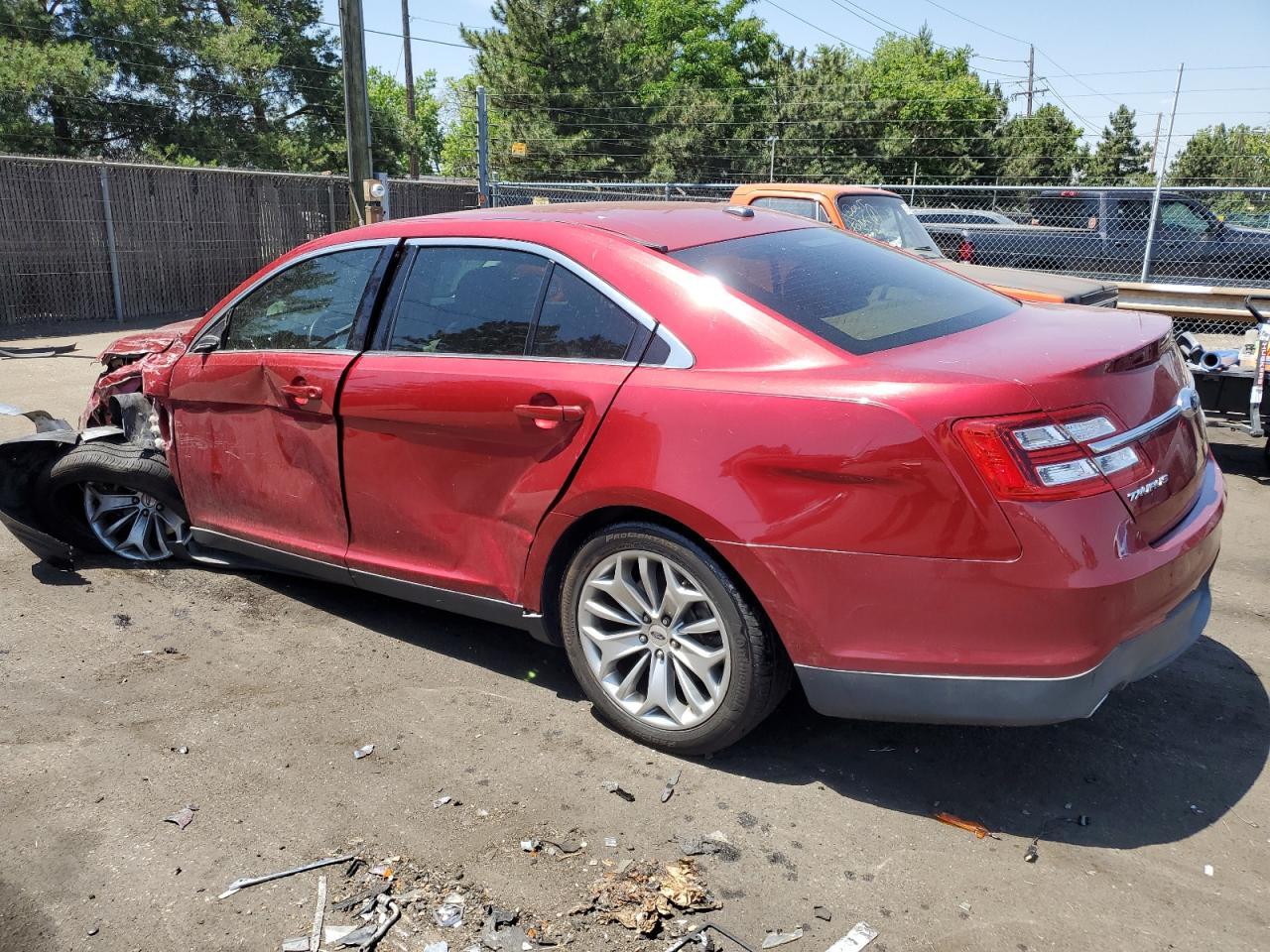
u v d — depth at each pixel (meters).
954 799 2.95
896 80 55.12
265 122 33.78
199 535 4.55
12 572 4.80
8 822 2.86
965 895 2.54
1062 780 3.04
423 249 3.70
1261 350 6.08
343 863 2.68
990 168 47.78
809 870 2.64
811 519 2.70
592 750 3.23
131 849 2.74
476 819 2.86
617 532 3.09
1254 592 4.54
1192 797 2.96
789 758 3.17
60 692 3.62
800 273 3.30
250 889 2.58
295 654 3.94
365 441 3.70
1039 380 2.59
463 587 3.54
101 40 29.83
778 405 2.75
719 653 2.99
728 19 47.09
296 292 4.06
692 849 2.72
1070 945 2.37
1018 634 2.55
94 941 2.41
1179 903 2.51
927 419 2.55
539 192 17.36
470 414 3.33
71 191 14.01
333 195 17.48
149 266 15.05
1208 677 3.70
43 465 4.84
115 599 4.48
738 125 39.44
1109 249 12.77
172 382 4.41
